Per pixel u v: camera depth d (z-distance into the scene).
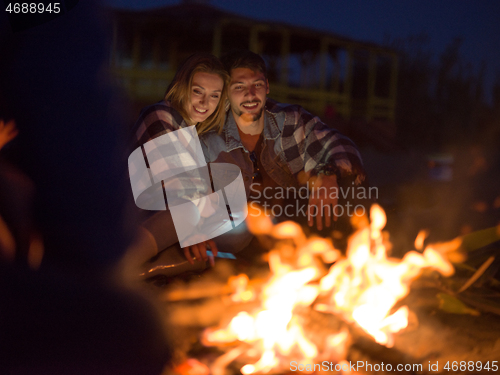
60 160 1.14
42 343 1.10
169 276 2.35
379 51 17.91
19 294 1.13
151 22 14.30
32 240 1.17
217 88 2.63
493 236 3.01
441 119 23.19
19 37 1.11
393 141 15.88
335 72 18.11
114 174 1.20
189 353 1.95
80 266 1.19
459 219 5.34
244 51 2.88
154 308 1.29
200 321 2.18
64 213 1.16
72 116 1.14
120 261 1.23
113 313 1.19
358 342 2.12
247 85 2.79
